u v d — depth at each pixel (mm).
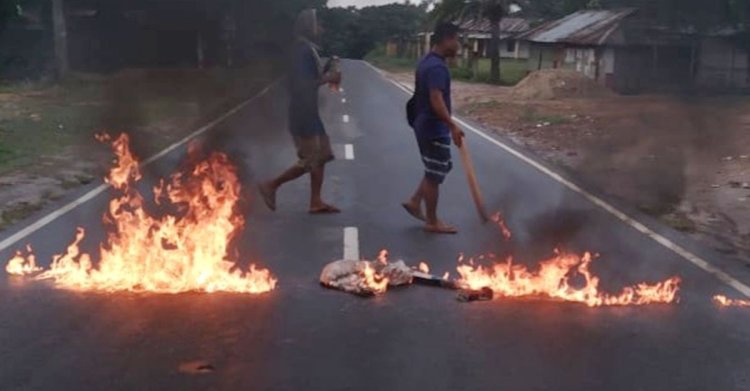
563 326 5625
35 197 10148
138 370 4801
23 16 33250
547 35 43219
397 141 16844
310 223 8836
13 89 27844
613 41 32781
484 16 44125
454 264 7215
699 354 5164
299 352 5105
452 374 4816
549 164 13656
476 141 17062
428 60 8266
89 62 18141
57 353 5035
